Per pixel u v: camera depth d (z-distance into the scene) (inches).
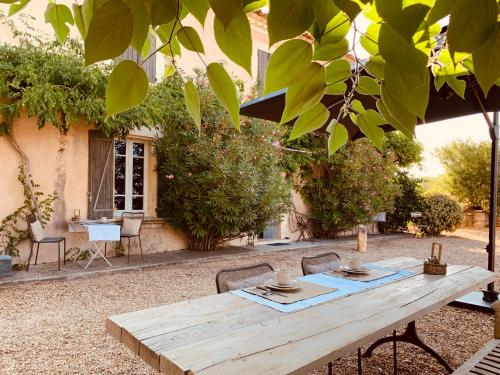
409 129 16.5
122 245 295.6
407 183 520.1
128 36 13.8
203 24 15.7
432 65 21.8
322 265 130.6
